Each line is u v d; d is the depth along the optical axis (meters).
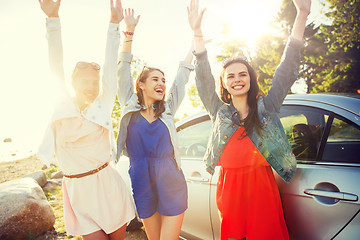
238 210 1.55
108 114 1.59
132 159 1.75
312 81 17.59
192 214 2.26
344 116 1.57
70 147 1.48
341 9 14.66
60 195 5.11
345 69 15.30
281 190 1.65
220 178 1.72
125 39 1.86
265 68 16.59
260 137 1.53
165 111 1.79
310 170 1.56
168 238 1.65
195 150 2.49
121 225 1.59
